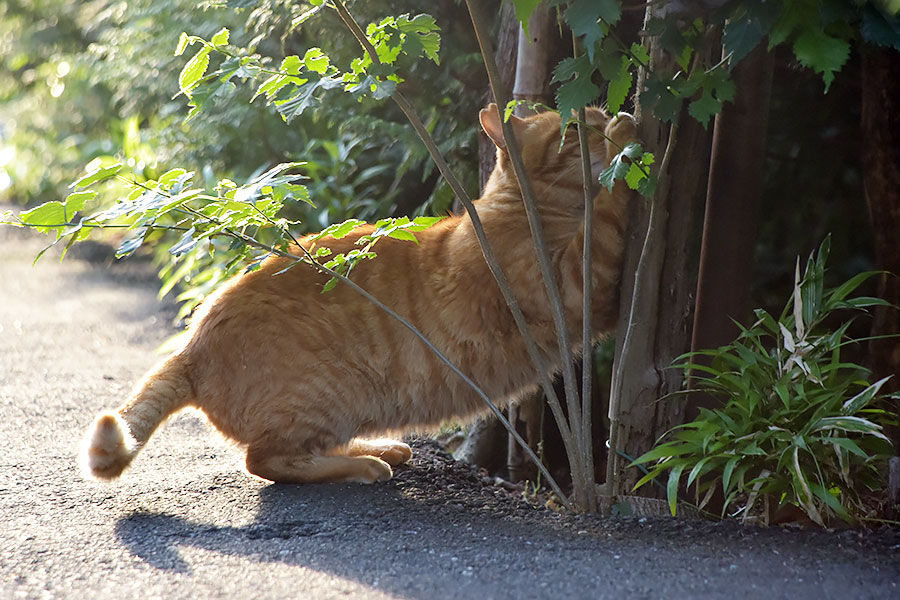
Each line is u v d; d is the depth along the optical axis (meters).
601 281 4.22
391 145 7.34
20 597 2.99
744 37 3.07
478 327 4.30
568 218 4.36
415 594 2.97
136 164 9.23
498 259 4.28
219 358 4.25
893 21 2.94
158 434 5.20
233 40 7.36
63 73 13.38
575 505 4.02
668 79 3.56
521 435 5.43
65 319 8.49
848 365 3.95
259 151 8.35
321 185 7.79
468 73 6.18
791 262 6.46
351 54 6.09
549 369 4.46
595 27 2.97
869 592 2.97
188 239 3.70
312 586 3.04
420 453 5.11
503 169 4.52
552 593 2.97
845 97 5.80
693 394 4.22
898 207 4.37
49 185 14.91
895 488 3.90
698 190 4.17
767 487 3.78
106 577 3.15
